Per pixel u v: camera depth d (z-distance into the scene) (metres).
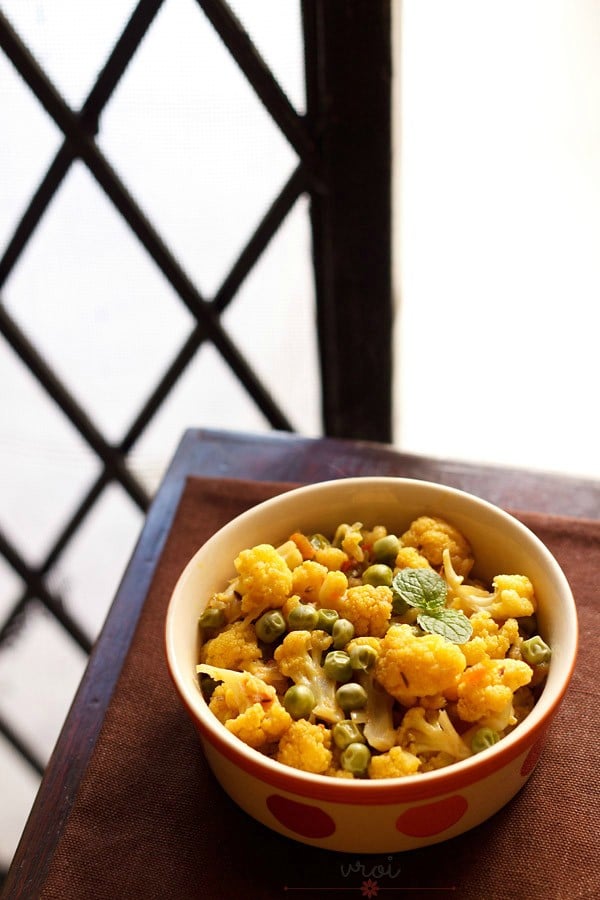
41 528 0.94
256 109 0.66
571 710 0.50
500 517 0.50
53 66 0.66
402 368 0.79
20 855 0.49
